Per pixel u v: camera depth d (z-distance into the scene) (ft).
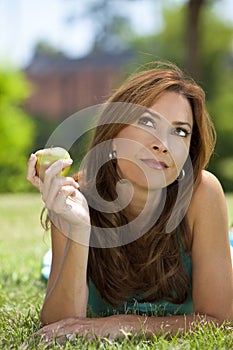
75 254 11.50
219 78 95.04
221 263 12.23
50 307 11.98
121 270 12.42
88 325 11.43
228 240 12.47
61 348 10.61
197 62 74.79
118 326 11.43
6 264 21.17
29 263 21.36
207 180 12.55
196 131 12.13
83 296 11.87
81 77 139.85
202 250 12.29
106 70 139.03
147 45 136.15
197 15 74.54
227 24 115.85
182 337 11.25
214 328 11.54
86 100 139.13
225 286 12.14
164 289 12.48
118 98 11.68
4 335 11.83
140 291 12.60
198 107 11.87
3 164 57.67
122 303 12.73
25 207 38.63
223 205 12.55
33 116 87.86
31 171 10.82
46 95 137.69
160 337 11.12
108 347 10.62
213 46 111.34
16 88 58.75
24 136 58.44
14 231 29.58
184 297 12.62
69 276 11.67
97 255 12.45
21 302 15.65
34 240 26.89
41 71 142.10
